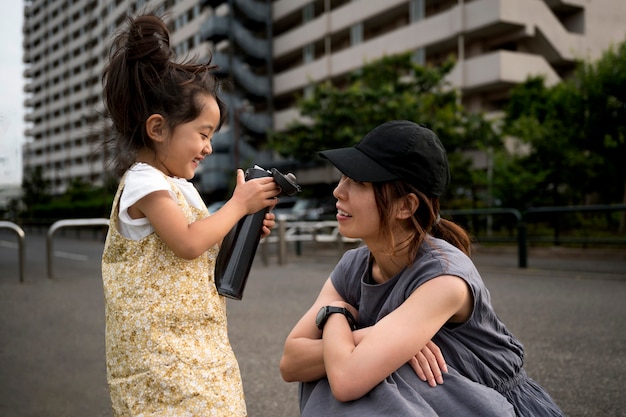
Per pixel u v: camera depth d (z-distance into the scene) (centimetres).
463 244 167
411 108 1606
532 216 1312
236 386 155
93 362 346
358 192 144
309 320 166
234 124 3384
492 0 2167
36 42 7481
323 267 954
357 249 176
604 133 1222
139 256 152
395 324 136
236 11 3584
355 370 134
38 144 6962
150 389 144
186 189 164
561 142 1265
